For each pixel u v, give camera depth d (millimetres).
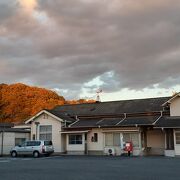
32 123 44938
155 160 28312
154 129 38844
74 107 49219
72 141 42344
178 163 24516
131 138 38719
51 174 18000
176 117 37844
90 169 20578
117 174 17469
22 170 20625
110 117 43625
